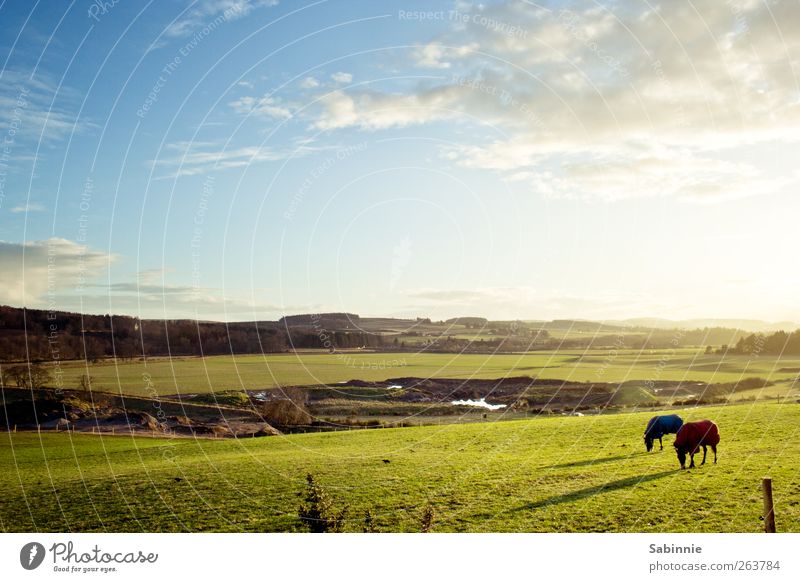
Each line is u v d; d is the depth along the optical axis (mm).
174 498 22984
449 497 21906
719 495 19797
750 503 18781
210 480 25672
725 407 39562
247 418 45094
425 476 25484
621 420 38812
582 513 19141
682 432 24109
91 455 33688
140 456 33094
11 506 22500
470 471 26094
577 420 40281
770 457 24781
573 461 27266
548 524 18344
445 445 33750
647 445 28938
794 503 18609
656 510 18875
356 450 33000
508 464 27266
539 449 31156
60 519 20875
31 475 28156
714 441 24062
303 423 44531
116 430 40875
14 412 42875
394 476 25688
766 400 42625
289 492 23422
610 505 19719
